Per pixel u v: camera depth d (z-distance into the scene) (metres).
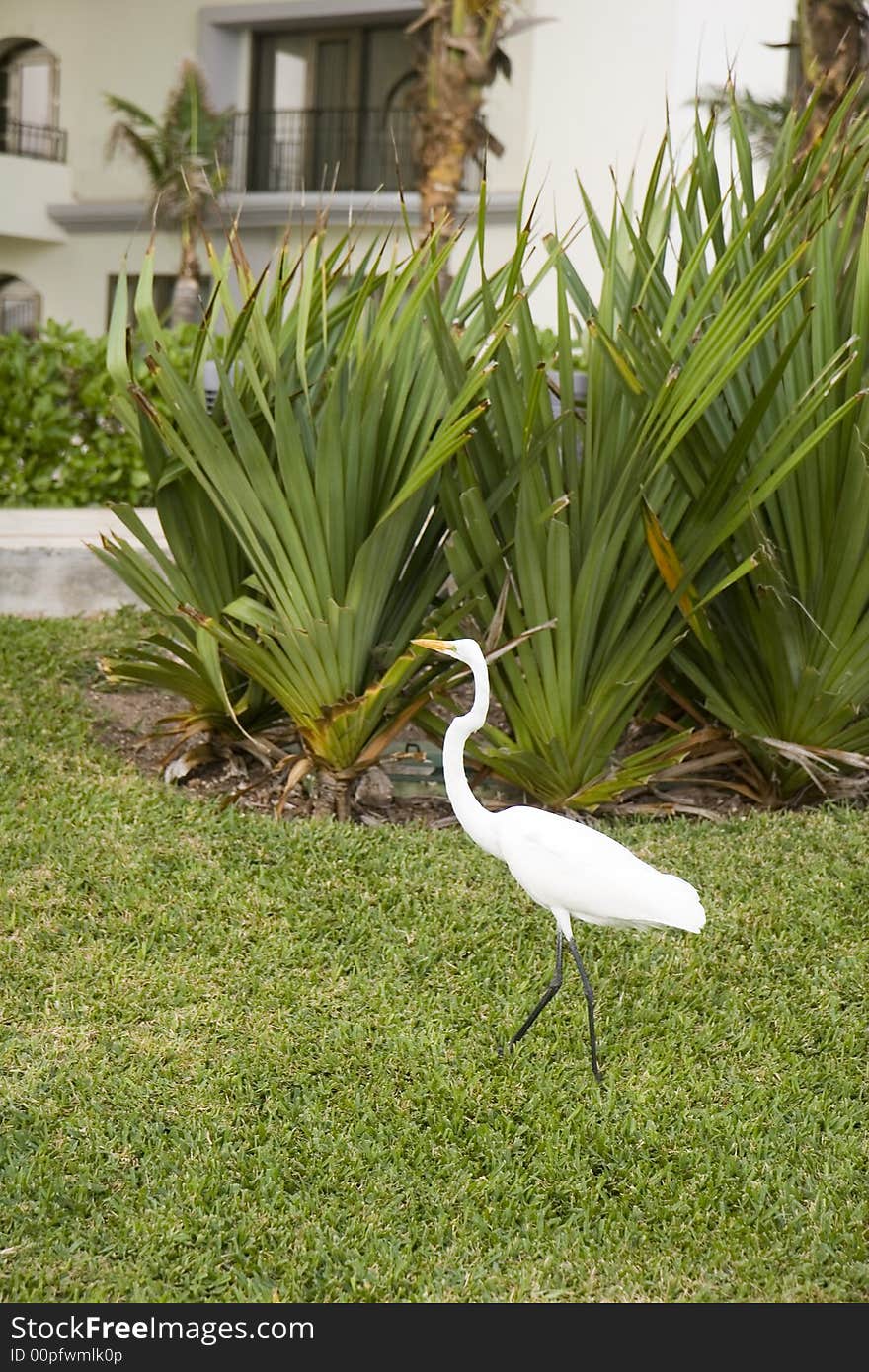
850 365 5.11
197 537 5.61
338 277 5.78
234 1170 3.33
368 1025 3.99
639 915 3.47
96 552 5.68
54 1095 3.58
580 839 3.57
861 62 9.02
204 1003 4.06
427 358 5.43
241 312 5.25
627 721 5.62
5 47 21.83
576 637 5.28
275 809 5.73
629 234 5.48
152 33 20.36
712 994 4.25
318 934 4.53
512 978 4.31
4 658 7.11
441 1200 3.25
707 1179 3.35
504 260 16.44
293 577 5.27
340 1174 3.33
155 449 5.46
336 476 5.12
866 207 5.46
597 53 15.15
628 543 5.34
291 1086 3.69
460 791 3.84
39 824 5.20
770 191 5.44
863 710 5.81
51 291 21.62
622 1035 4.02
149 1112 3.53
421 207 12.58
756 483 5.14
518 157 16.52
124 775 5.85
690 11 14.59
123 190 21.02
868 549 5.29
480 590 5.52
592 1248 3.11
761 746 5.83
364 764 5.62
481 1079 3.74
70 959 4.27
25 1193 3.21
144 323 5.62
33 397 10.28
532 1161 3.39
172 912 4.59
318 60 19.94
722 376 4.89
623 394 5.22
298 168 20.17
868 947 4.54
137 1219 3.12
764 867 5.09
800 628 5.59
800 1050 3.99
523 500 5.09
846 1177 3.39
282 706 5.83
